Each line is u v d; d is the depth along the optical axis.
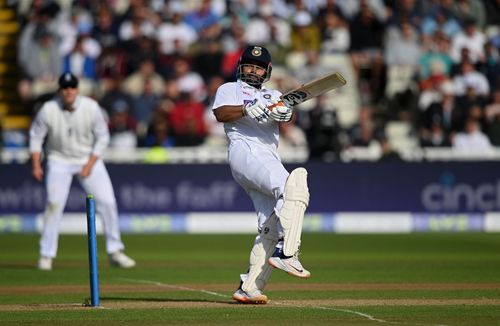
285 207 23.38
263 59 25.30
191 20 74.06
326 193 63.50
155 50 70.31
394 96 69.69
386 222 63.59
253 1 74.12
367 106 70.69
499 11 76.75
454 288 30.70
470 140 66.56
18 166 62.59
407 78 72.00
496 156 65.69
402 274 36.16
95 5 75.62
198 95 68.88
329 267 39.47
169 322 22.34
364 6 72.25
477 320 22.53
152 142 65.44
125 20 72.94
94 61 72.31
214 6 74.94
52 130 38.94
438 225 63.75
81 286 32.22
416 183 63.62
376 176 63.53
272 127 25.25
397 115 69.62
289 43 73.69
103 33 72.75
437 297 27.92
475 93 68.06
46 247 39.25
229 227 63.16
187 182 63.03
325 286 31.61
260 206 24.92
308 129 64.88
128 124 66.31
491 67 71.88
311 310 24.45
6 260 43.97
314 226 63.59
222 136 68.06
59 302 27.23
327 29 72.75
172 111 66.12
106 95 67.06
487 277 34.84
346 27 73.75
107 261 43.34
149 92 67.44
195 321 22.47
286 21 75.06
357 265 40.44
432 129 66.50
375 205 63.56
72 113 38.72
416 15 74.25
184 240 56.59
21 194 62.59
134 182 62.81
